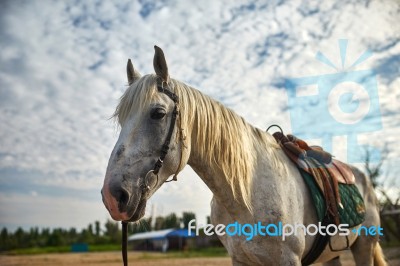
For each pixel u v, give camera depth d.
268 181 2.03
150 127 1.71
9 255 23.25
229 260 14.10
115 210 1.54
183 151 1.82
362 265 2.70
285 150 2.34
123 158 1.61
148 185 1.67
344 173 2.55
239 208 1.98
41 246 39.38
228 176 1.94
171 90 1.85
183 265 11.30
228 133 1.99
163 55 1.81
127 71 2.08
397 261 6.84
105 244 38.56
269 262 1.96
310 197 2.19
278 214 1.95
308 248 2.17
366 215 2.72
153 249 31.52
